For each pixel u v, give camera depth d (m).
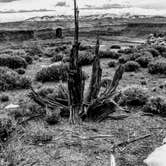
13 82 11.20
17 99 9.35
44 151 4.91
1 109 8.02
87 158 4.70
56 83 12.32
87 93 7.05
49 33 71.50
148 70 15.27
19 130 5.81
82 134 5.69
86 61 18.55
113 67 17.39
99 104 6.69
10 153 4.69
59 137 5.49
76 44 6.38
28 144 5.17
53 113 6.43
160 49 25.17
